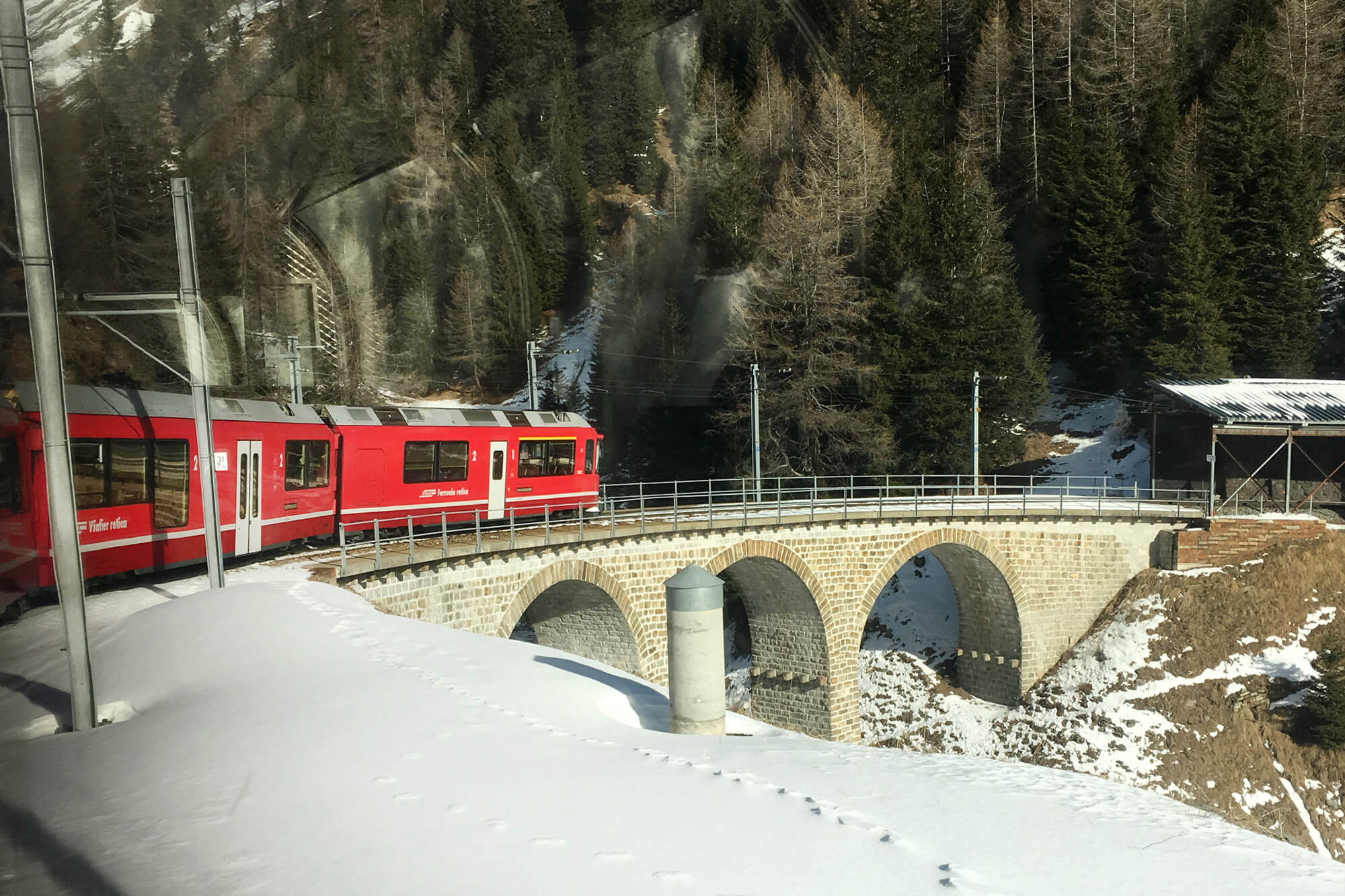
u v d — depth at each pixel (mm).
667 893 5410
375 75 68562
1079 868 6008
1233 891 5727
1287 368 48438
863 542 32031
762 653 34375
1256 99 52531
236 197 51750
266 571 18031
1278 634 32594
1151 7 65500
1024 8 68625
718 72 86250
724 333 56875
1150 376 46156
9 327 16484
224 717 9367
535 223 79438
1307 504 40688
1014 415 48219
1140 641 33625
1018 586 34594
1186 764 29875
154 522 16531
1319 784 28641
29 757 8438
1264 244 49312
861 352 48625
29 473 14211
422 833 6285
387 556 19453
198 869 5746
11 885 5562
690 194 70375
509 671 11773
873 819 6848
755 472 39062
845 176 53781
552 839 6227
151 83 47938
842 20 70812
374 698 9750
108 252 38344
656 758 8359
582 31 91938
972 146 64188
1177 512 36469
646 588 26797
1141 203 56594
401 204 68812
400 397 64125
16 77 9633
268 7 61844
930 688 37344
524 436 27094
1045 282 58031
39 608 15133
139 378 34125
